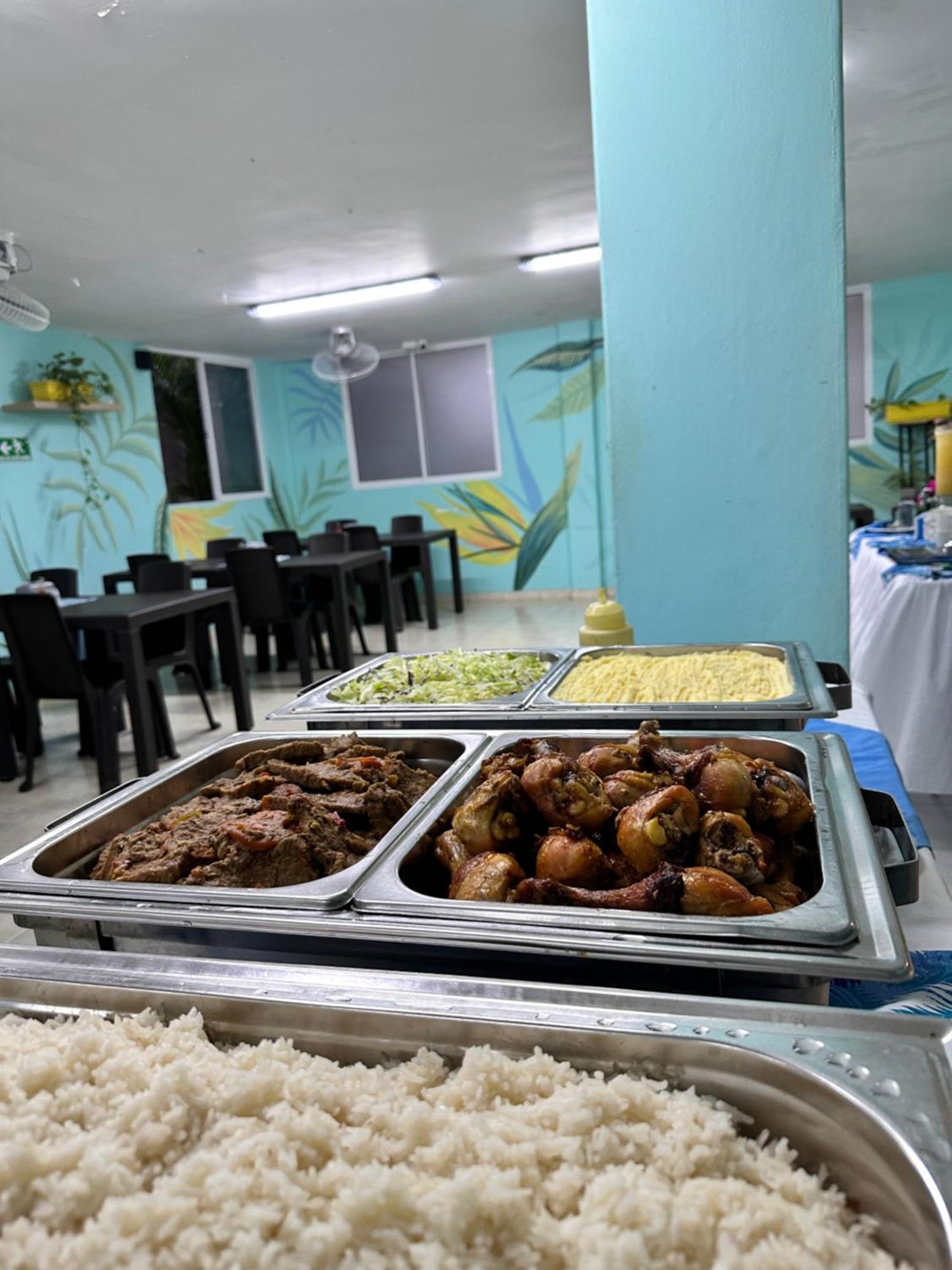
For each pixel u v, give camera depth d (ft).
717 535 8.35
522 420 30.94
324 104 11.62
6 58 9.85
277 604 19.57
